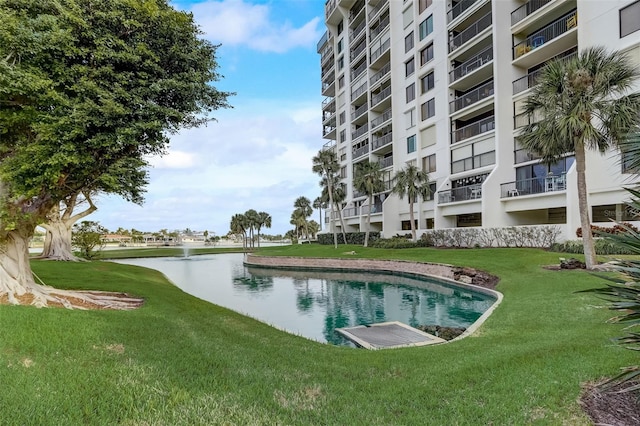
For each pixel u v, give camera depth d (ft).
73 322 17.16
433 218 95.86
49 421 9.53
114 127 22.84
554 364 13.84
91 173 25.12
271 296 55.47
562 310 26.25
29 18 20.67
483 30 78.95
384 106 121.29
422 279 62.95
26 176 21.53
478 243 74.43
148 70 24.62
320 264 89.56
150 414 10.34
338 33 156.76
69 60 22.86
